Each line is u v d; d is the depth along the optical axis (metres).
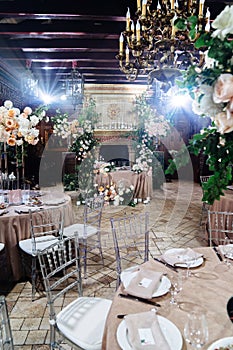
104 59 5.40
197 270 1.83
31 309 2.63
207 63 1.14
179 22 1.22
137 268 2.00
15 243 3.02
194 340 1.15
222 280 1.71
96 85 8.81
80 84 5.89
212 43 1.02
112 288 2.94
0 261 2.92
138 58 3.54
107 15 3.36
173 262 1.89
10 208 3.24
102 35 4.11
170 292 1.57
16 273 3.06
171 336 1.23
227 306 1.45
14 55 5.20
